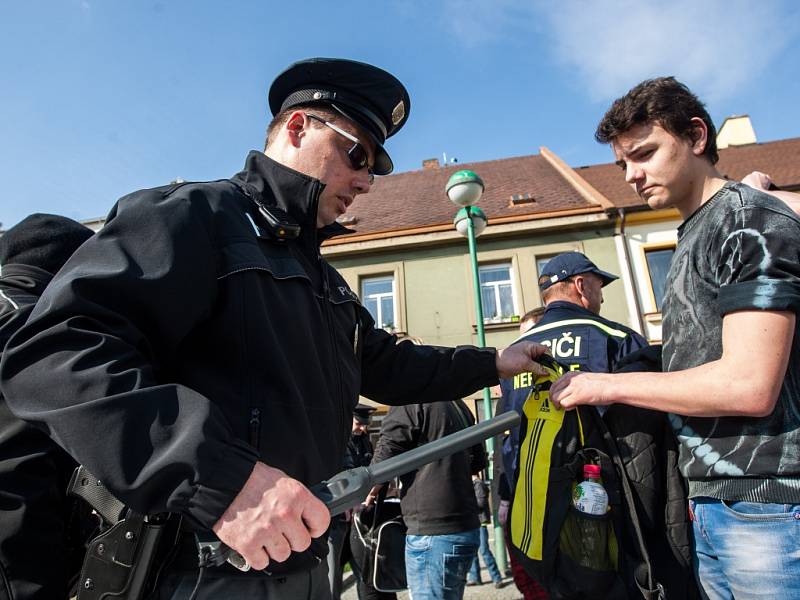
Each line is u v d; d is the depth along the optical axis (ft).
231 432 3.33
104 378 2.90
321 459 4.00
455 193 23.79
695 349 4.77
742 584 4.36
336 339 4.68
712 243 4.68
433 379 6.02
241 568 3.06
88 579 3.62
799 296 4.09
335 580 8.21
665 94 5.18
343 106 4.92
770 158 55.88
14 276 5.75
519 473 5.92
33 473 4.62
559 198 49.70
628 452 5.59
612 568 5.49
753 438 4.33
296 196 4.58
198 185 4.09
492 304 44.75
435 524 9.91
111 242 3.40
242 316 3.76
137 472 2.79
